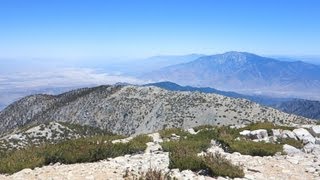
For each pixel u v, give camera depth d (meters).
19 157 16.36
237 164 15.80
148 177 12.34
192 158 14.98
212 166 14.23
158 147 20.20
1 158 17.02
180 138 24.05
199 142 20.64
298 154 18.97
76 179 13.05
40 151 17.09
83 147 17.61
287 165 16.17
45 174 13.93
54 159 16.73
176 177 13.16
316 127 24.72
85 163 16.55
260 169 15.33
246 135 23.91
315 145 21.34
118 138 25.39
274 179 13.98
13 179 13.34
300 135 23.19
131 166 15.29
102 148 17.73
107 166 15.30
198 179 13.29
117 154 18.19
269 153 18.81
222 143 21.30
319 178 14.22
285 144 20.55
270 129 24.62
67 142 19.52
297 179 14.12
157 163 16.03
